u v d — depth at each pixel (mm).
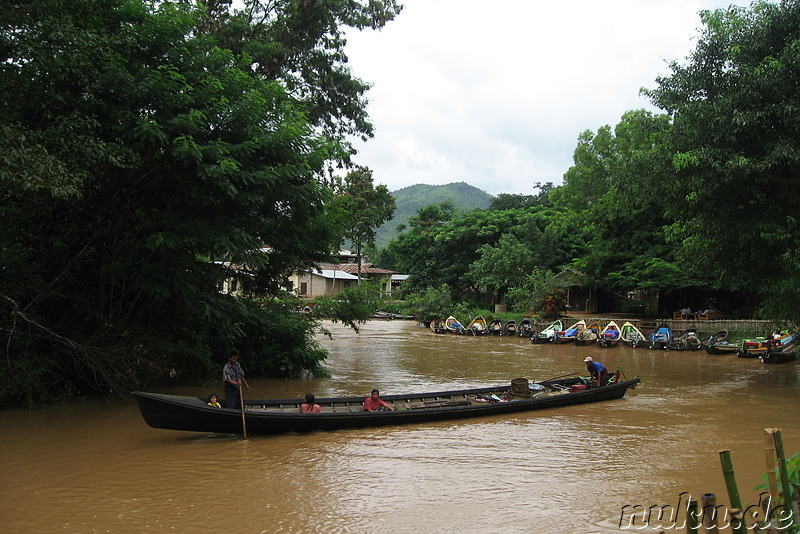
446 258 53531
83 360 14430
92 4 12117
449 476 9102
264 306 20609
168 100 12789
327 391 16922
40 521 7180
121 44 12812
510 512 7582
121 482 8695
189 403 10602
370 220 53031
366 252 76812
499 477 9055
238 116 13797
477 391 15062
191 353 16672
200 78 13859
